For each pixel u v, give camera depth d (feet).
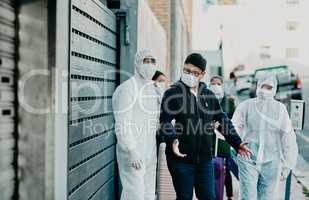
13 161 9.41
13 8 9.18
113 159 16.99
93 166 13.66
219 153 16.63
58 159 9.85
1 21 8.62
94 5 13.76
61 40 9.96
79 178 11.97
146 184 15.05
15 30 9.33
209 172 14.74
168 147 14.44
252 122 15.64
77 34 11.80
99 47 14.60
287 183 16.10
